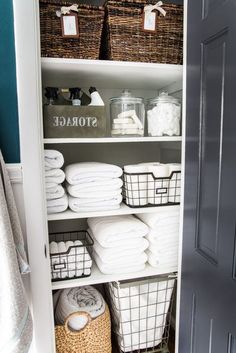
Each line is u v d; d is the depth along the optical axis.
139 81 1.34
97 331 1.20
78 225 1.55
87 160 1.53
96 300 1.30
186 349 1.15
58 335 1.17
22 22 0.94
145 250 1.33
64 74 1.18
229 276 0.84
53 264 1.14
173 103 1.20
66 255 1.15
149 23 1.09
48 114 1.05
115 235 1.20
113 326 1.41
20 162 1.05
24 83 0.97
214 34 0.87
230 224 0.83
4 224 0.88
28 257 1.06
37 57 0.95
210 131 0.92
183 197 1.13
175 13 1.12
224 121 0.84
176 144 1.44
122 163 1.58
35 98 0.97
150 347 1.36
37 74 0.96
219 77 0.86
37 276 1.07
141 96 1.57
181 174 1.14
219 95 0.86
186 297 1.14
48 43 1.01
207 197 0.95
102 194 1.17
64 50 1.02
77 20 1.02
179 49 1.15
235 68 0.78
